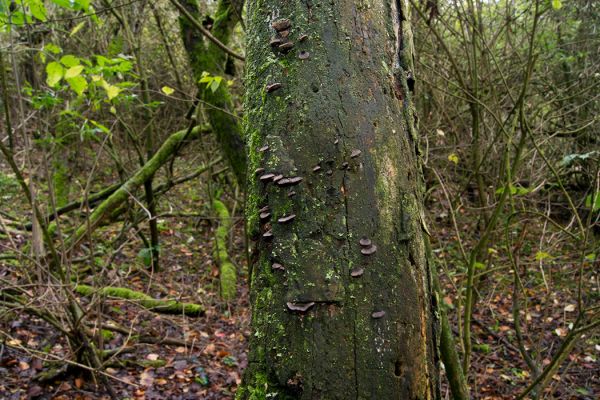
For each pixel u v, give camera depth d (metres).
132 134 7.02
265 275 1.52
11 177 8.96
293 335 1.42
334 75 1.54
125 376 4.64
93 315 5.18
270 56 1.63
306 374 1.38
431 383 1.54
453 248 7.54
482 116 6.44
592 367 5.49
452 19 7.42
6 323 4.67
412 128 1.66
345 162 1.48
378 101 1.56
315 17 1.59
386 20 1.69
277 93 1.58
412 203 1.56
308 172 1.49
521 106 3.83
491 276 6.94
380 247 1.46
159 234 8.95
